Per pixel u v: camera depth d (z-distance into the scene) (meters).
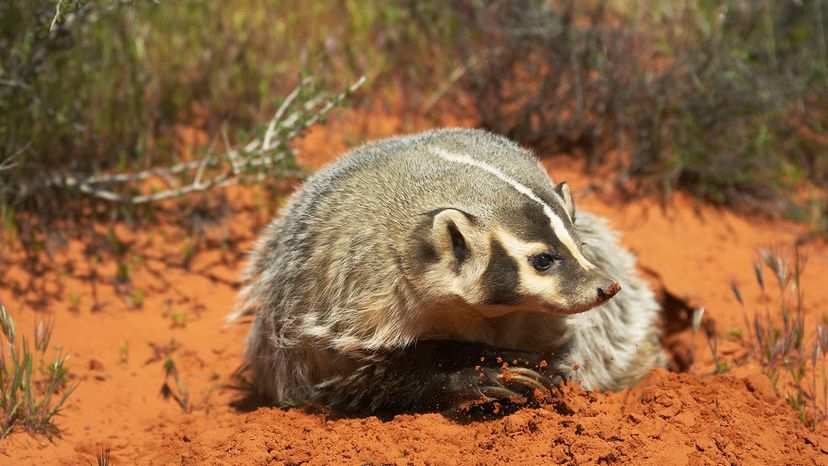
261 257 6.77
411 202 5.71
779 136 10.78
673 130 10.28
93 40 9.39
